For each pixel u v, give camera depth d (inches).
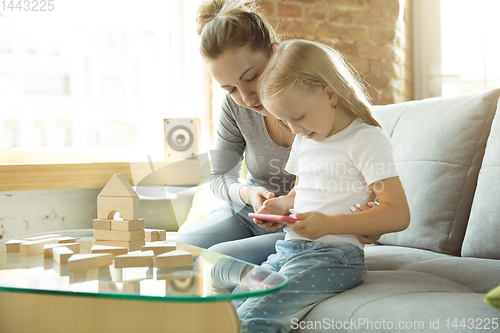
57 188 79.0
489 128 52.2
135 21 99.5
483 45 109.4
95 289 28.4
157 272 32.4
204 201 67.0
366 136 41.8
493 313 27.6
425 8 112.4
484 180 48.7
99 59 96.7
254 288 27.6
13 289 29.4
